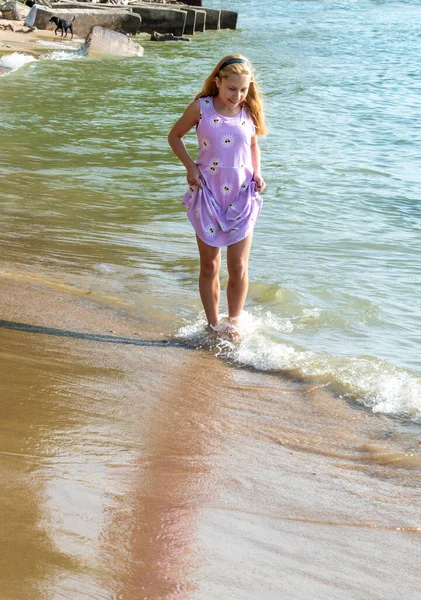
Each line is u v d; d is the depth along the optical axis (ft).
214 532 9.29
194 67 79.46
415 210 30.96
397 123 53.72
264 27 133.80
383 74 82.02
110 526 9.06
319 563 8.87
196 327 17.53
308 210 29.99
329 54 100.12
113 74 71.05
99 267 21.47
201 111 15.84
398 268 23.24
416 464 11.94
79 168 35.17
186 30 113.91
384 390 14.65
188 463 11.23
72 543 8.54
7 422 11.74
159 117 50.75
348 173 37.47
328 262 23.49
